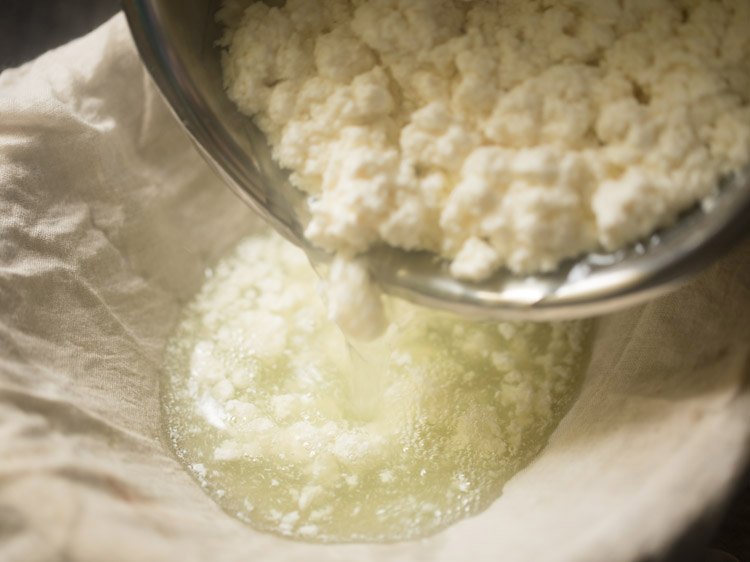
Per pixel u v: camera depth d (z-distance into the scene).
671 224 0.19
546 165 0.20
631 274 0.19
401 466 0.25
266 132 0.24
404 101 0.22
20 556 0.18
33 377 0.23
